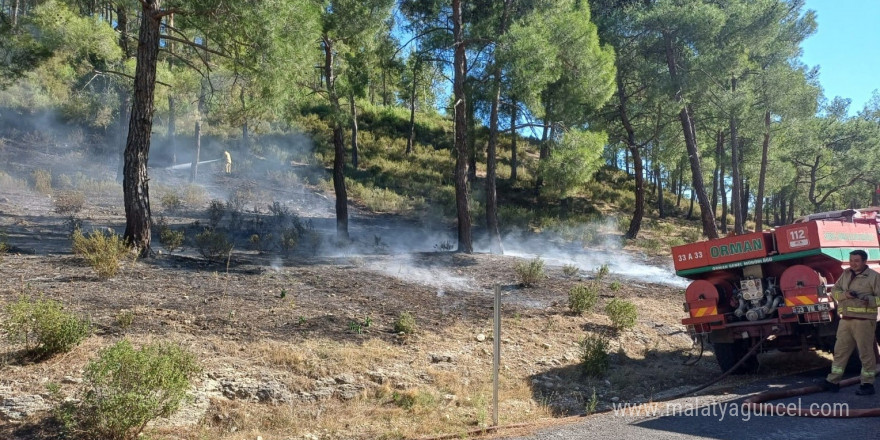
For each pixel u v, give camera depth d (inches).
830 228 321.1
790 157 1657.2
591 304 454.3
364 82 703.7
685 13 890.7
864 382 270.1
